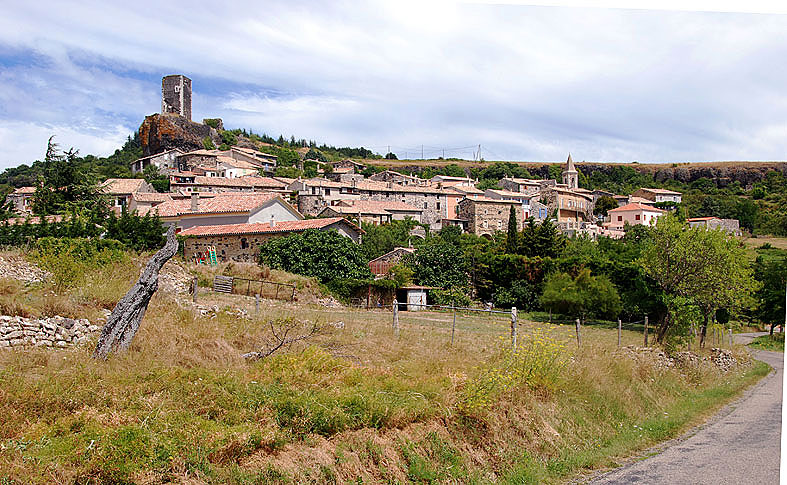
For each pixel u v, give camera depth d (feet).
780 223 198.08
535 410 27.25
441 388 25.91
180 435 17.61
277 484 17.12
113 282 44.16
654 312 75.31
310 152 440.45
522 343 34.19
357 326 46.55
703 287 54.39
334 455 19.31
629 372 37.24
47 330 29.73
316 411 21.03
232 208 127.24
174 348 28.55
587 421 28.89
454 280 99.40
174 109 362.94
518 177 417.08
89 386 20.67
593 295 79.61
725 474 22.18
